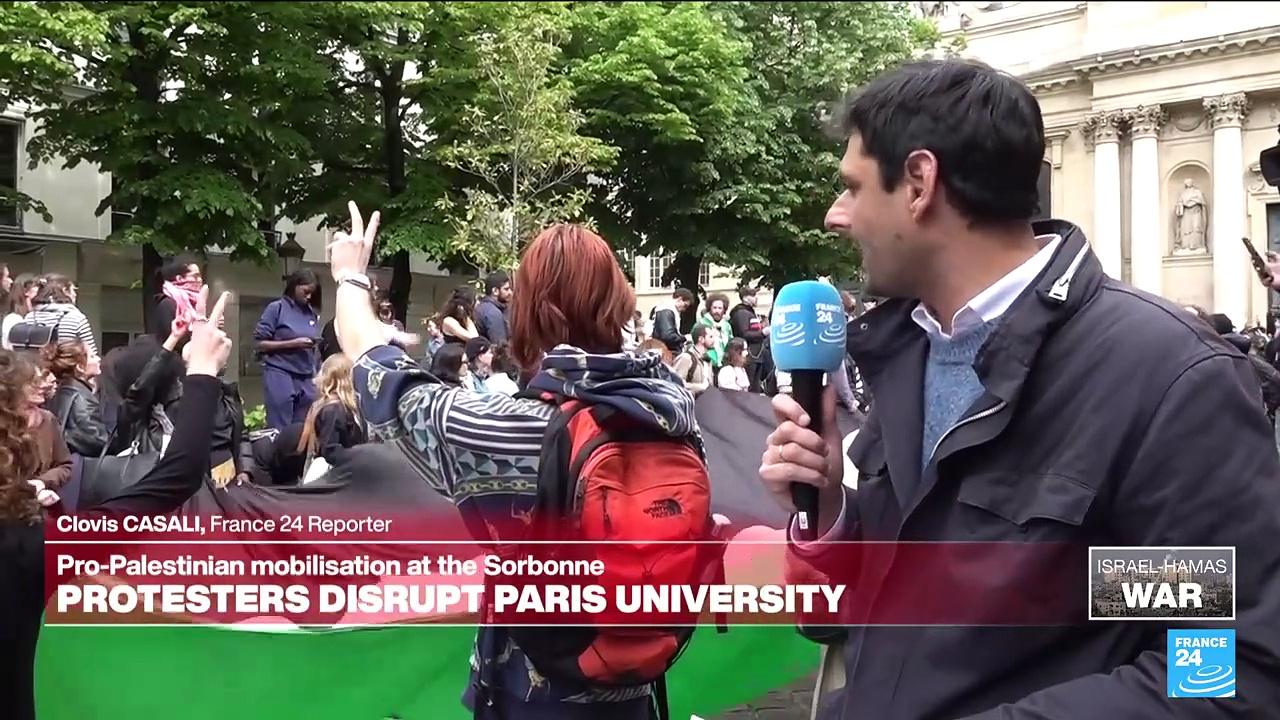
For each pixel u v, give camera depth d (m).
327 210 20.17
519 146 17.28
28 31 13.78
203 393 2.71
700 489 2.13
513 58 17.55
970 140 1.42
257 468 6.28
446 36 19.58
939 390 1.59
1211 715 1.23
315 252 25.09
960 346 1.52
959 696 1.40
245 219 16.69
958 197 1.44
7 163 20.94
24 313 9.77
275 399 8.71
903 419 1.64
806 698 3.94
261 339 8.83
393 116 20.45
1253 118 36.50
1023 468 1.40
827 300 1.82
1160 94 38.06
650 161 23.94
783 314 1.81
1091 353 1.38
